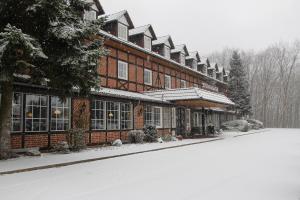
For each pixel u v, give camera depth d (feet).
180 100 84.69
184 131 101.24
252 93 244.22
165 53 100.17
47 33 38.19
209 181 29.48
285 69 249.14
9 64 34.55
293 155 50.31
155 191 25.48
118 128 69.10
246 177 31.55
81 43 41.22
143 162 41.81
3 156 40.73
